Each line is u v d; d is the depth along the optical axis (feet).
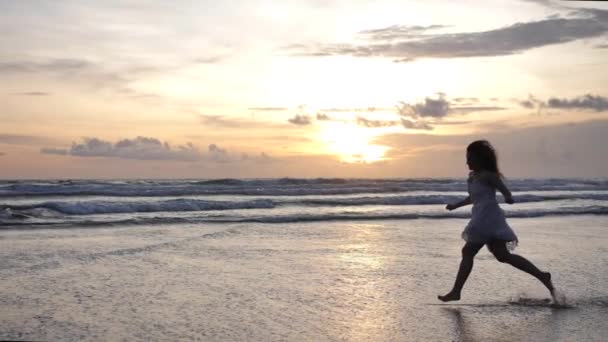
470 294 21.77
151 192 82.58
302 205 67.67
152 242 34.88
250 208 63.16
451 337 16.01
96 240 35.24
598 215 60.08
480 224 19.74
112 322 17.10
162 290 21.71
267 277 24.70
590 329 16.98
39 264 26.50
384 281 24.23
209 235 38.83
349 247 34.60
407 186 121.60
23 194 75.77
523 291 22.41
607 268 28.14
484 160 20.02
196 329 16.47
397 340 15.69
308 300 20.42
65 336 15.58
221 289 22.09
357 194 97.96
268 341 15.40
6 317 17.44
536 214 58.75
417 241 37.88
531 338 15.97
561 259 30.86
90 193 78.79
